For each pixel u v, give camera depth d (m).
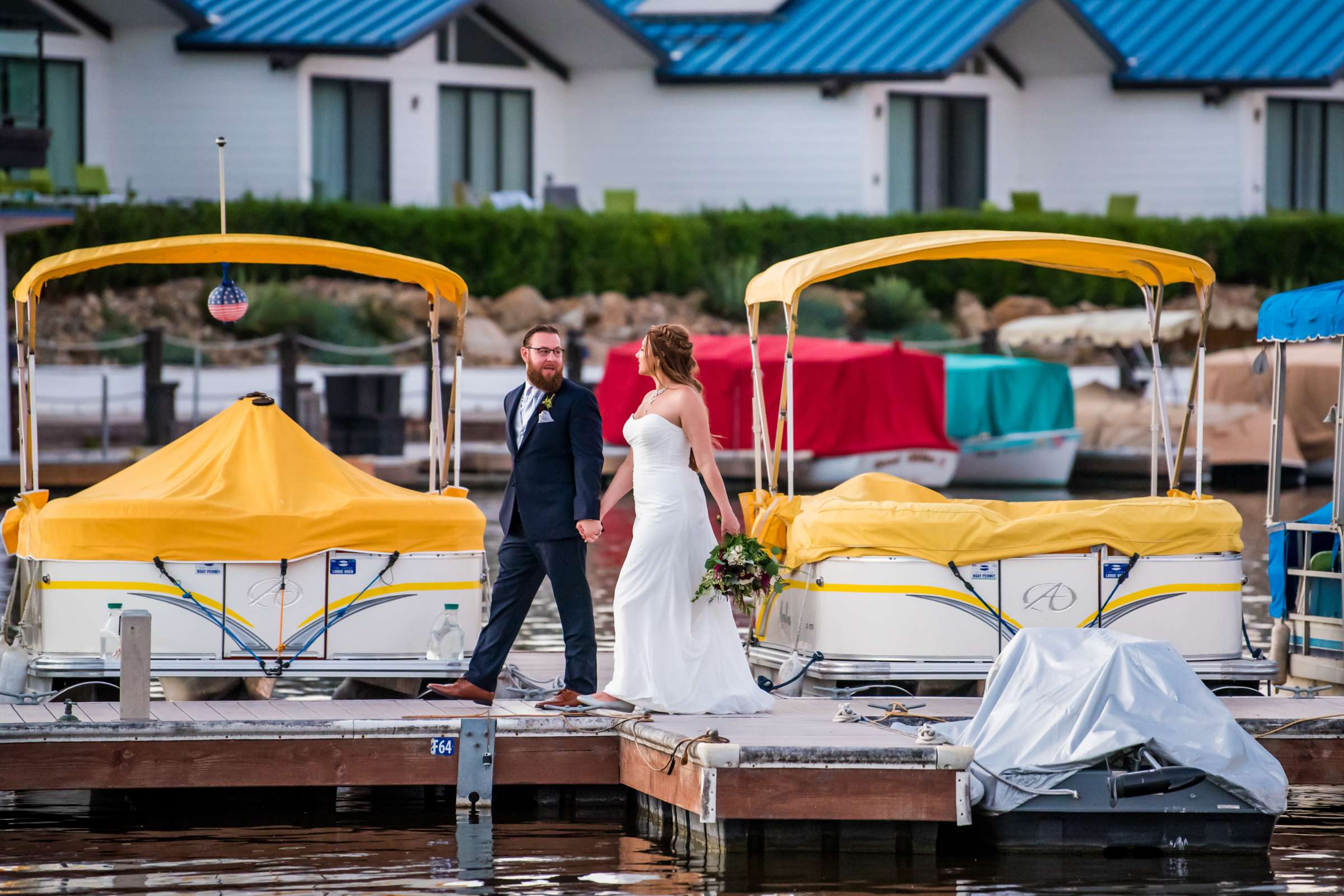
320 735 28.62
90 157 113.31
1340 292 32.53
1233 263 127.31
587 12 124.69
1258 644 42.88
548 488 30.30
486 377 103.81
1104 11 142.88
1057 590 32.53
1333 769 30.00
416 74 120.06
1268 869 26.08
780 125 127.00
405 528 31.86
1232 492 87.31
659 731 27.89
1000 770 26.98
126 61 114.50
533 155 128.00
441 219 108.81
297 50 112.44
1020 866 26.16
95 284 100.94
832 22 130.75
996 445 89.81
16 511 33.06
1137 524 32.78
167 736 28.25
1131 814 26.95
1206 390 94.12
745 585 29.53
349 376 85.94
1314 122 139.62
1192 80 133.25
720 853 26.56
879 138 127.31
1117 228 122.38
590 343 109.75
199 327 102.12
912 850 26.78
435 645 31.98
